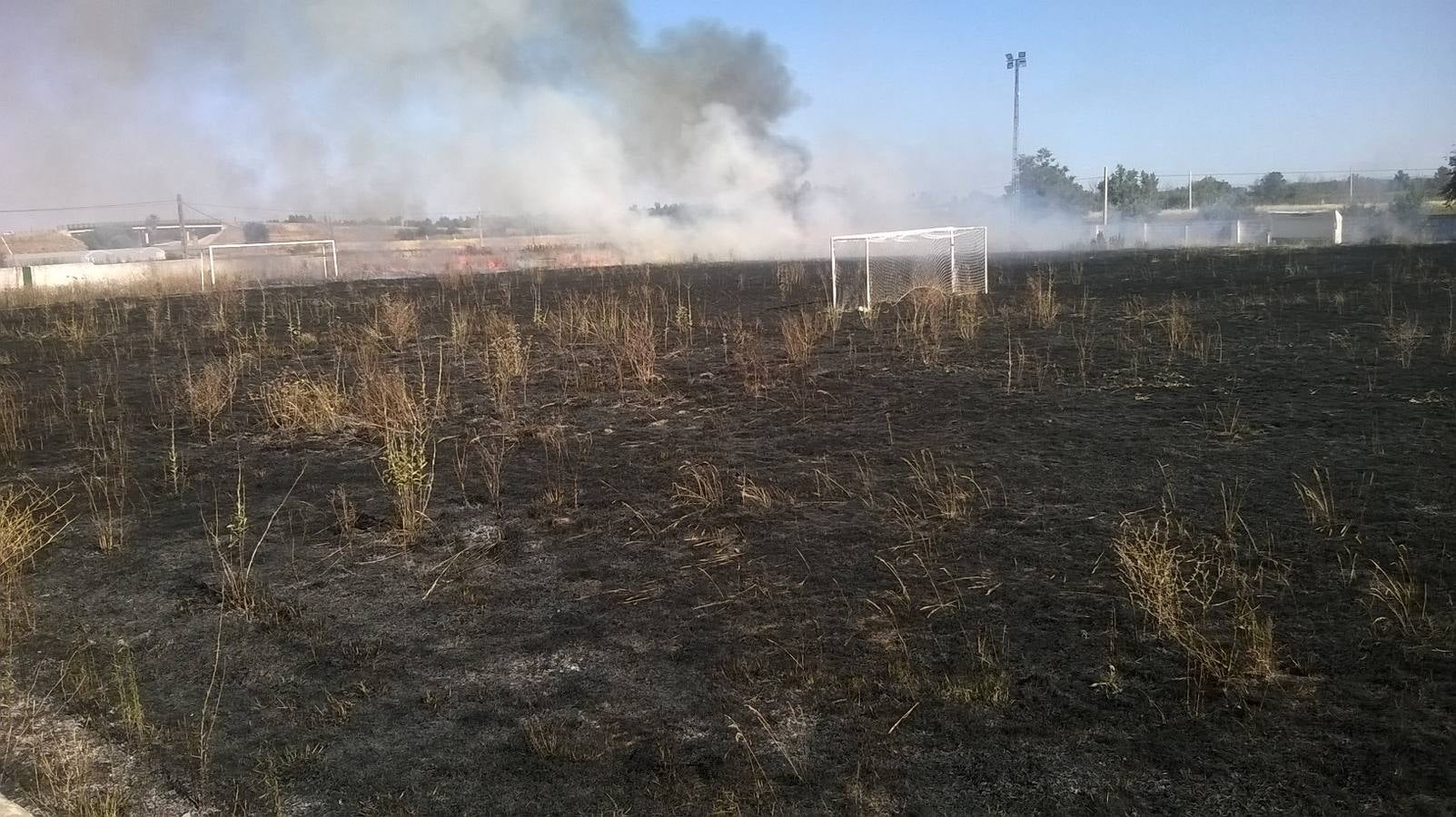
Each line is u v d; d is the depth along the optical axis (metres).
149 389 9.46
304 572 4.71
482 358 10.88
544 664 3.75
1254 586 4.09
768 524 5.14
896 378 9.03
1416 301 13.29
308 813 2.88
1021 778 2.91
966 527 4.95
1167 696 3.32
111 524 5.31
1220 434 6.56
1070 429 6.85
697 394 8.56
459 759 3.13
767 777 2.96
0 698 3.59
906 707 3.32
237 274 25.58
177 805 2.94
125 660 3.86
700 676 3.59
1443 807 2.68
